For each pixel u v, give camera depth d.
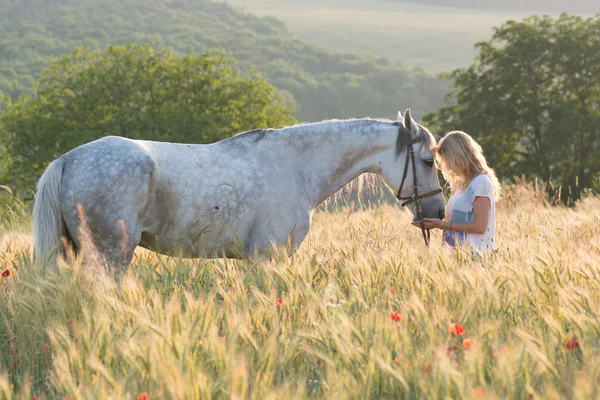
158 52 56.19
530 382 3.81
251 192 7.23
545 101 50.25
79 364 4.00
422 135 7.96
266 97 56.59
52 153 48.88
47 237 6.41
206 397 3.47
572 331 4.68
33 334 4.95
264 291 6.05
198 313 4.55
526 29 50.91
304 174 7.66
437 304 5.34
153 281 6.12
